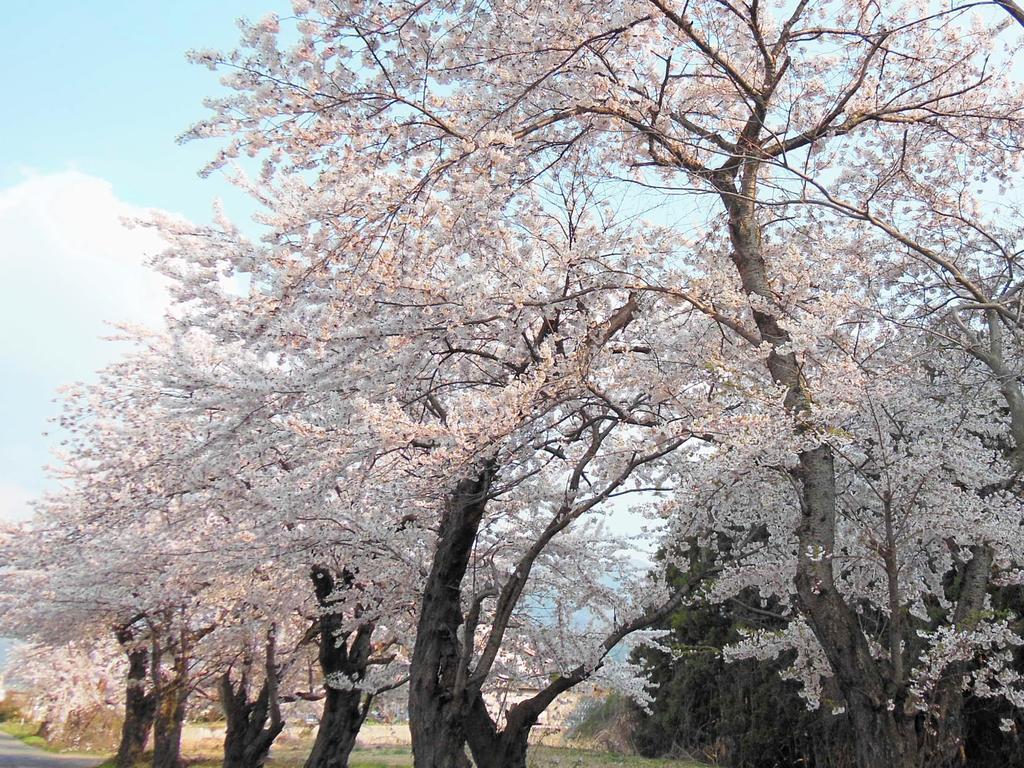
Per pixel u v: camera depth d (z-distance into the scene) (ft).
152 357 35.17
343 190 17.40
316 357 19.83
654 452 18.66
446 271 20.17
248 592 32.91
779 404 16.12
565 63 18.15
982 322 26.30
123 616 38.99
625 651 42.50
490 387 23.93
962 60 20.39
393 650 39.37
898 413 19.95
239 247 24.04
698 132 20.67
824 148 21.75
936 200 22.68
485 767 20.39
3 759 57.93
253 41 17.38
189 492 29.25
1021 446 19.26
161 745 38.09
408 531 26.91
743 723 48.39
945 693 15.21
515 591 20.11
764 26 21.66
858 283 23.76
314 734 69.87
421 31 18.20
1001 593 29.94
